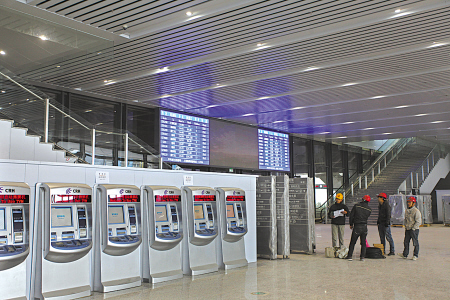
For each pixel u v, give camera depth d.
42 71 8.46
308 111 14.10
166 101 12.52
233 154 15.87
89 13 6.76
